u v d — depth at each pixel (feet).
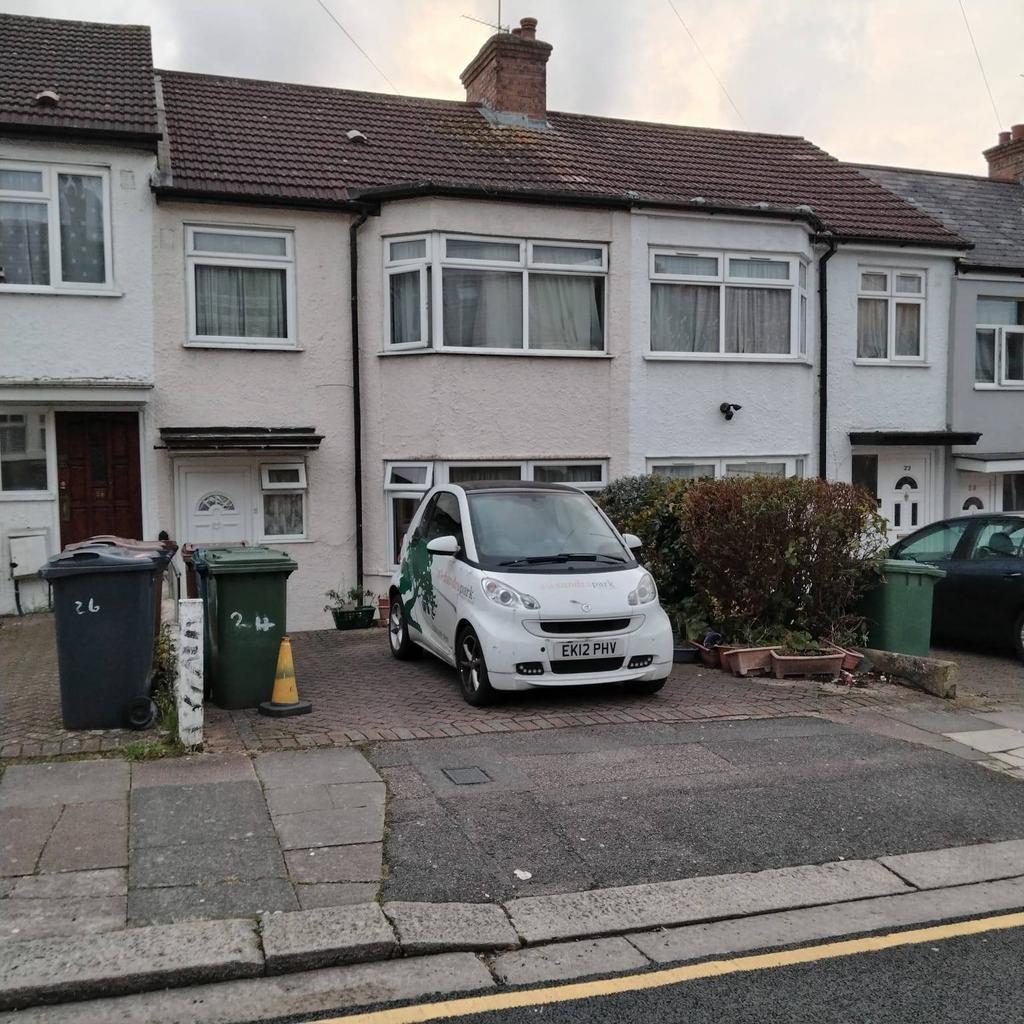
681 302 47.80
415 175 45.42
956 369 55.01
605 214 45.85
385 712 25.46
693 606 33.42
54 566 21.99
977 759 22.91
